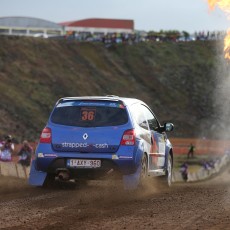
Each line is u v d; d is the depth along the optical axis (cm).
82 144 3031
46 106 19175
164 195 2961
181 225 1958
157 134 3494
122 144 3011
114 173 3022
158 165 3472
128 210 2366
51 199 2761
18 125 16900
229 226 1902
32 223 2045
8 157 5616
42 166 3092
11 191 3136
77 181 3475
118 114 3077
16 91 19238
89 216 2198
